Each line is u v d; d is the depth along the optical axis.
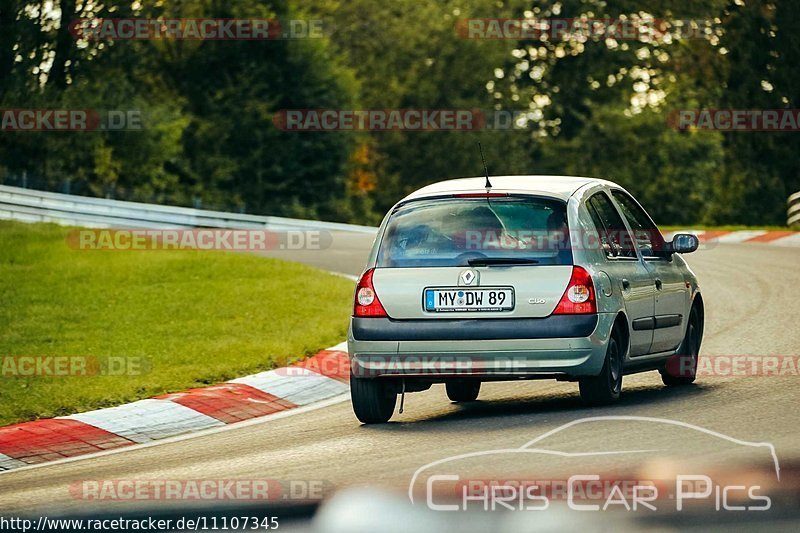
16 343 54.91
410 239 36.62
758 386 39.91
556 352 35.06
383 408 37.03
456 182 38.91
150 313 62.56
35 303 66.19
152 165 183.25
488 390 43.69
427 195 37.38
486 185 37.66
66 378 46.59
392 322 35.94
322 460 31.09
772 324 55.91
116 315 62.12
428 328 35.59
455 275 35.66
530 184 37.72
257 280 74.00
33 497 28.81
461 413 38.28
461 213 36.66
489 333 35.25
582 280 35.28
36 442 37.12
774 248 98.56
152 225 114.56
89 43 178.62
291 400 43.16
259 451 33.53
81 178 168.62
